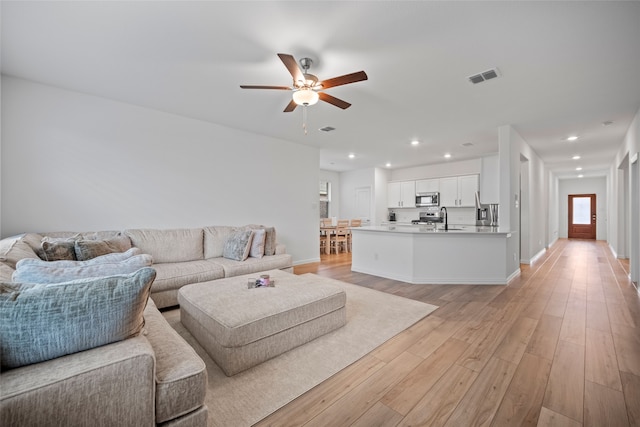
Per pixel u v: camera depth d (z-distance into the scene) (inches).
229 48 91.7
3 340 35.4
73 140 125.1
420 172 323.9
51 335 37.5
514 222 181.0
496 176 214.1
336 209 369.1
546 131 182.1
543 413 58.5
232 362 71.7
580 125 168.7
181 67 104.1
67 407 34.7
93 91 125.4
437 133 189.6
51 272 52.0
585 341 89.6
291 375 72.4
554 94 125.2
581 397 63.2
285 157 210.4
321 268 207.3
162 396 42.9
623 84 114.9
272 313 79.8
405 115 154.1
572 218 438.9
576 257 254.5
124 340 43.5
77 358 38.4
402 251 172.7
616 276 179.0
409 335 95.1
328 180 359.9
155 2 71.9
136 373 39.6
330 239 285.6
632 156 161.2
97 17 77.6
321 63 99.9
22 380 33.9
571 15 75.2
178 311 117.5
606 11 73.4
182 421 45.1
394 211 349.7
